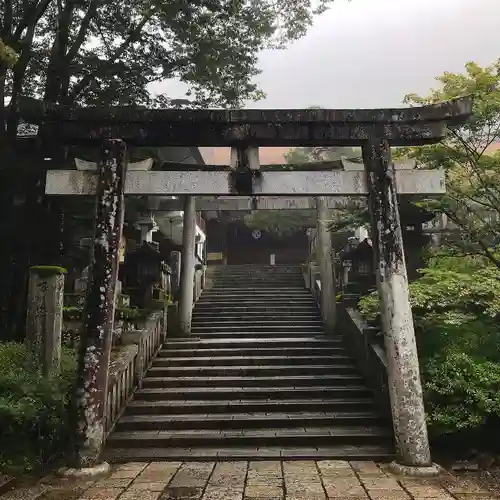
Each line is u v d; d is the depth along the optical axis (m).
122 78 11.77
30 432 6.57
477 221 10.03
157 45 11.84
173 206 14.51
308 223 25.50
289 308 16.25
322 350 11.42
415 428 6.17
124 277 13.65
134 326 10.84
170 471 6.24
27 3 10.72
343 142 7.32
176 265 17.94
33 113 6.92
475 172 9.18
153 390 9.29
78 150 10.93
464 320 7.47
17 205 11.79
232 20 12.22
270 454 6.88
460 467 6.29
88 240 13.38
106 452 7.00
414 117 7.12
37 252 10.86
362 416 8.05
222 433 7.58
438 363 7.14
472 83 8.77
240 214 26.05
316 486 5.60
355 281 12.95
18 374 7.11
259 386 9.67
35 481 5.86
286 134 7.20
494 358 7.39
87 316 6.54
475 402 6.52
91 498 5.23
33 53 10.82
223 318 15.28
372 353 9.22
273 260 29.97
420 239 11.10
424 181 7.17
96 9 11.31
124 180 7.09
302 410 8.56
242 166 7.23
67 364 8.27
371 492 5.38
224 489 5.51
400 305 6.61
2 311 10.86
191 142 7.27
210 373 10.26
